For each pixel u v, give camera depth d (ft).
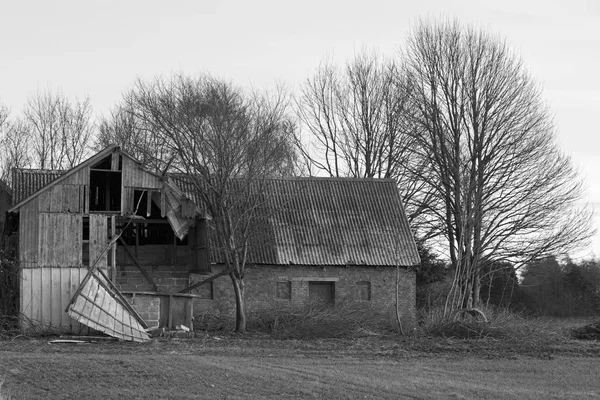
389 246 155.43
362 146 202.90
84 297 120.37
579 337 137.28
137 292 129.18
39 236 126.72
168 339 121.29
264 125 143.23
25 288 124.98
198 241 142.41
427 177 180.75
